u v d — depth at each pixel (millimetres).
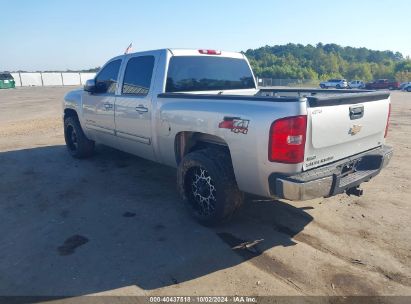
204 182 4129
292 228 4152
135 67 5211
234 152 3672
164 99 4582
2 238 3971
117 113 5520
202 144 4445
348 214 4523
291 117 3203
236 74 5828
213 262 3463
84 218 4457
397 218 4402
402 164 6891
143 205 4844
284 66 75438
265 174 3463
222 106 3799
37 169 6551
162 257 3549
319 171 3453
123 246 3768
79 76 68812
